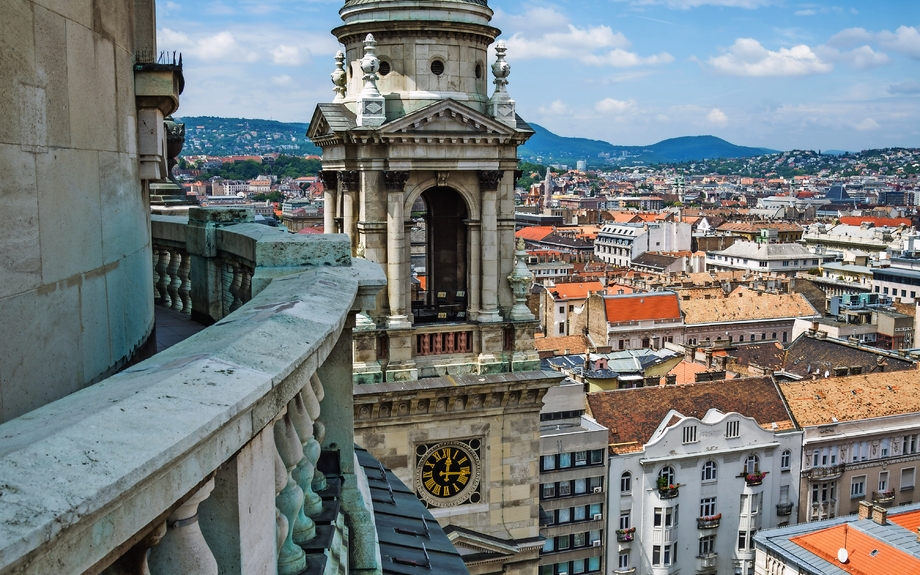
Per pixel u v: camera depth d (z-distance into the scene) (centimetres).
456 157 4775
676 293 18512
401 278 4753
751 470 10369
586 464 9538
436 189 5078
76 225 1077
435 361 4875
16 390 906
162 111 1442
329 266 1476
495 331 4919
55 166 1008
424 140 4709
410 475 4800
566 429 9550
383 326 4759
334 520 1173
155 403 626
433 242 5112
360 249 4812
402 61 4822
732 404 10775
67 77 1045
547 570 9512
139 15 1395
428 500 4881
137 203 1398
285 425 1010
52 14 996
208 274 2377
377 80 4875
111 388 679
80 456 530
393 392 4609
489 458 4925
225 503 734
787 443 10644
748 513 10350
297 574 1001
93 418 580
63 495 490
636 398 10406
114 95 1242
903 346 17888
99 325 1165
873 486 11262
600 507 9650
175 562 674
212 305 2391
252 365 754
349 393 1395
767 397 11012
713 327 18250
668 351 14250
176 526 670
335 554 1141
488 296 4906
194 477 617
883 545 8306
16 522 458
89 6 1124
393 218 4719
